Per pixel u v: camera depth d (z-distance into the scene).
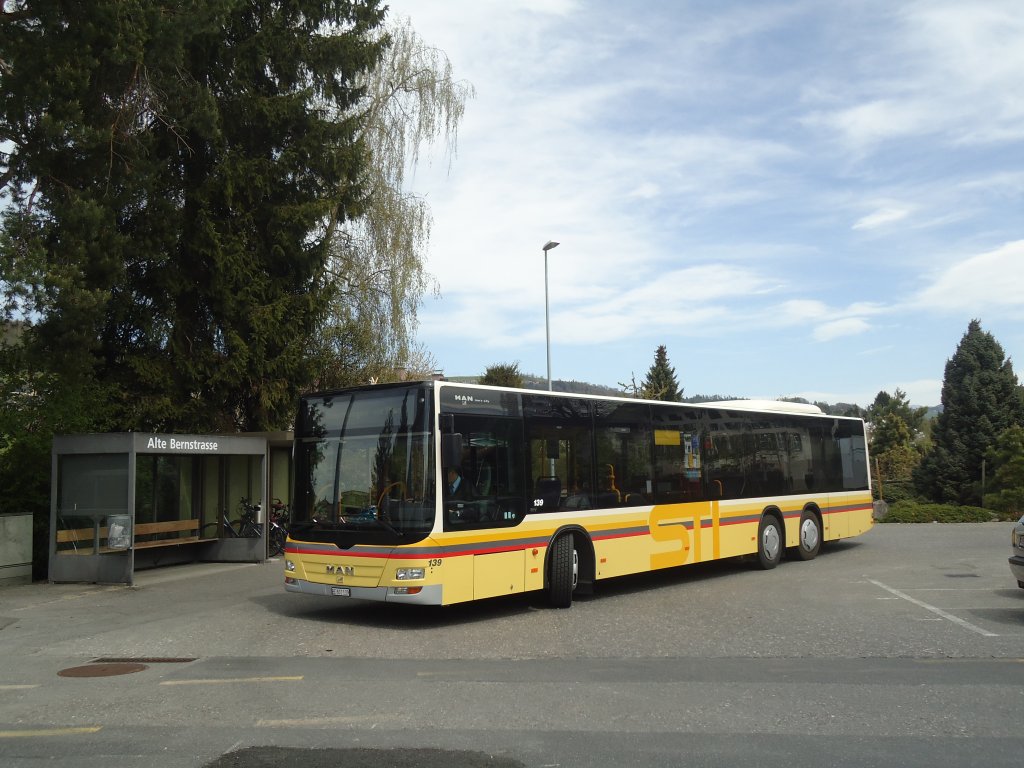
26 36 14.09
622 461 12.88
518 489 11.18
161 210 17.91
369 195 22.53
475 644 9.31
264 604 12.38
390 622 10.78
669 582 14.51
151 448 14.87
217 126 17.84
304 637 9.80
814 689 7.16
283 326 19.97
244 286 19.33
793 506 16.72
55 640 9.91
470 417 10.73
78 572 14.74
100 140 14.77
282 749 5.63
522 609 11.74
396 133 25.22
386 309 24.36
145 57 15.34
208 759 5.44
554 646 9.16
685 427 14.23
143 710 6.69
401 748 5.64
